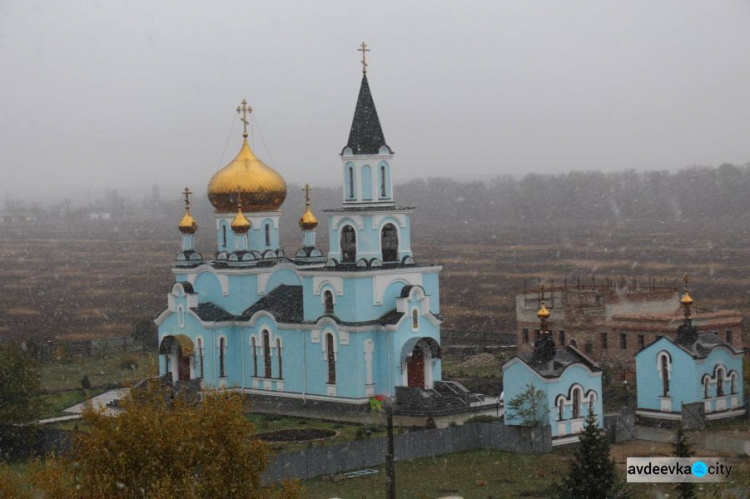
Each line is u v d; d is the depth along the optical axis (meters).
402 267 95.81
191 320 102.56
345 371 93.69
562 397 81.00
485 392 98.12
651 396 89.31
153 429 51.78
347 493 69.31
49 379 113.94
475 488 69.88
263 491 54.03
